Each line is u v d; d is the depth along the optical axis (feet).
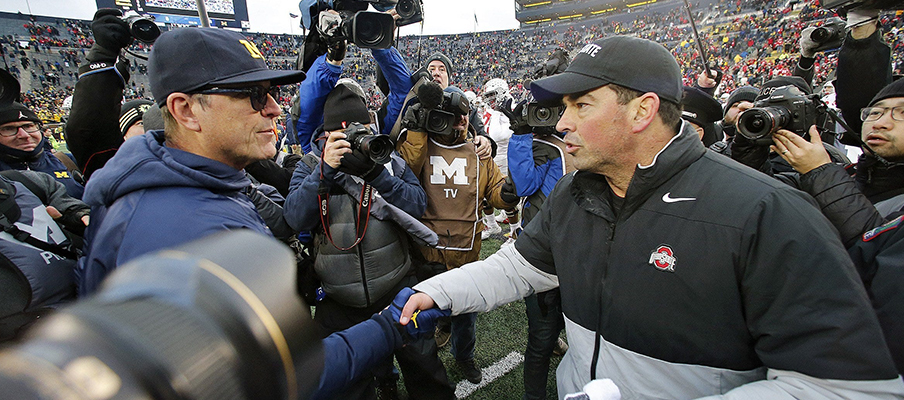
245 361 0.90
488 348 8.90
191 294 0.95
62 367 0.61
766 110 3.98
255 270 1.11
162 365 0.72
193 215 2.67
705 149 3.35
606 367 3.56
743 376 3.09
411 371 6.01
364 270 5.76
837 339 2.49
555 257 3.94
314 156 6.48
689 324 3.09
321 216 5.51
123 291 0.98
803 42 7.84
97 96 6.15
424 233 6.10
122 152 2.90
